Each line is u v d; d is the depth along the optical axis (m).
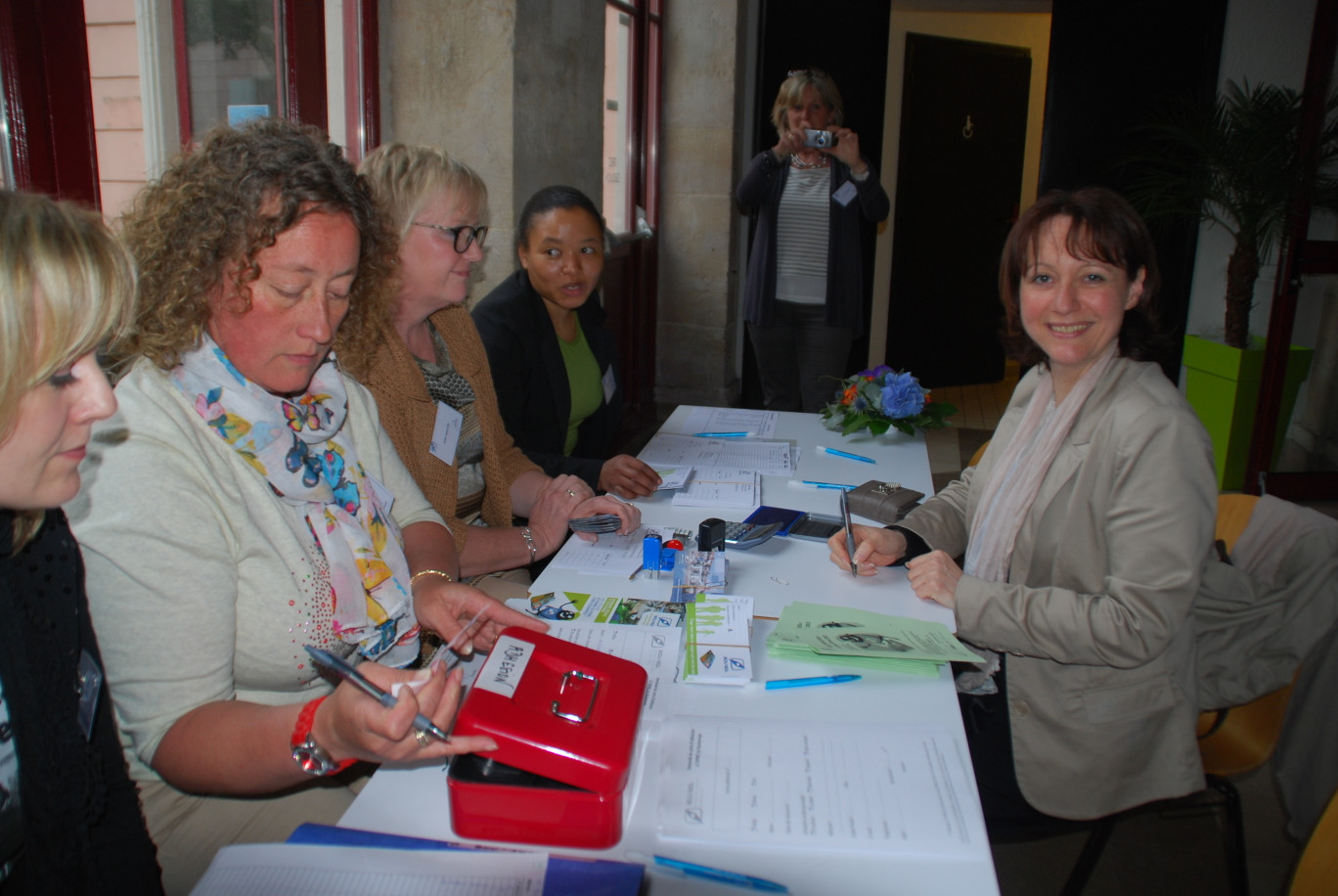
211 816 1.12
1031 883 1.88
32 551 0.85
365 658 1.26
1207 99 4.63
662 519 1.83
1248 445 4.47
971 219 6.37
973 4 5.51
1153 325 1.51
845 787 0.98
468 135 2.93
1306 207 4.09
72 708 0.88
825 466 2.25
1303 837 1.40
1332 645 1.42
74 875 0.88
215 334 1.12
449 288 1.79
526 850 0.90
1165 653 1.41
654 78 5.01
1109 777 1.42
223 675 1.03
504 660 1.01
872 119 5.34
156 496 0.99
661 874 0.85
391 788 1.01
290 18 2.29
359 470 1.30
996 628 1.40
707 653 1.24
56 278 0.66
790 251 4.11
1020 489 1.56
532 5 2.94
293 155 1.07
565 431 2.47
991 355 6.72
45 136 1.62
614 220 4.73
